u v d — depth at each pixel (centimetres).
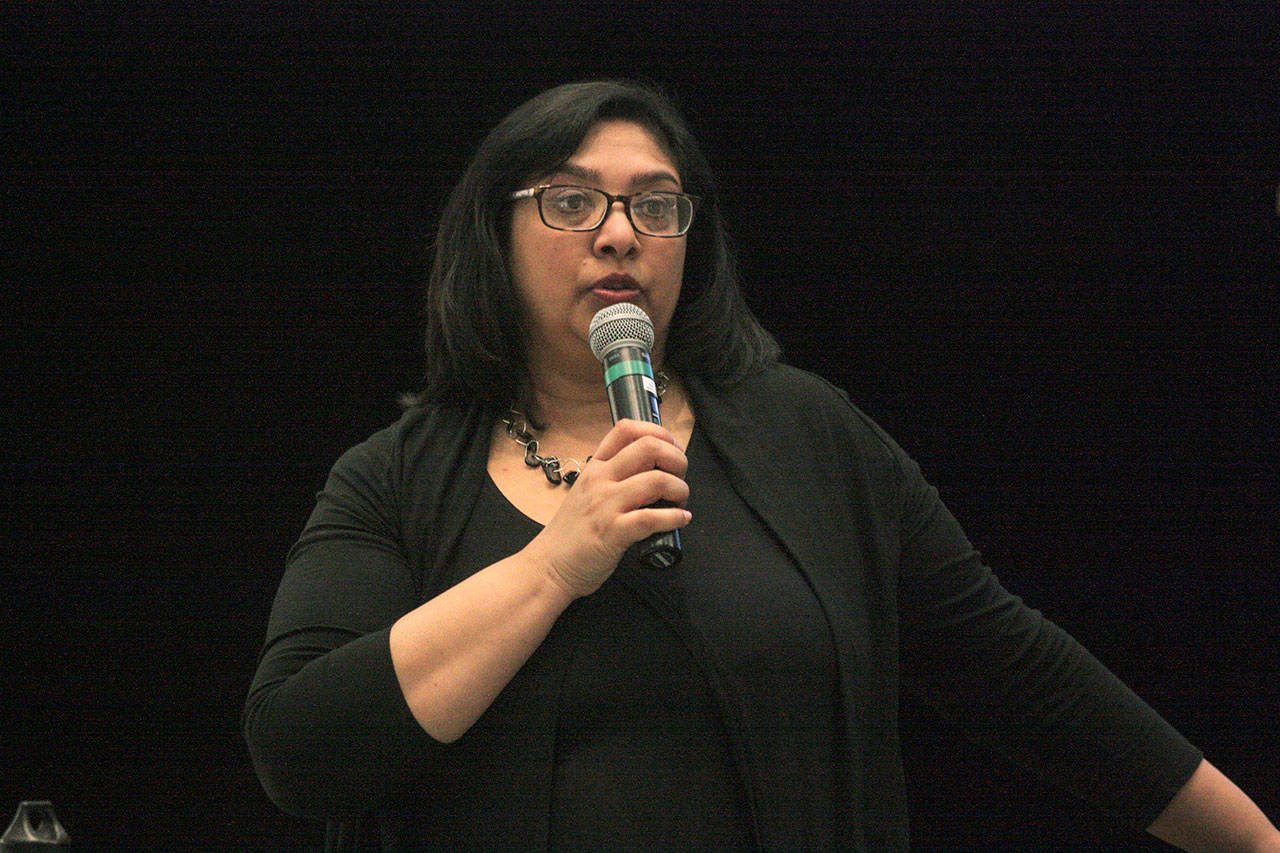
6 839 436
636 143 430
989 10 806
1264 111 795
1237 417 811
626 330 395
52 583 849
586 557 355
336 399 859
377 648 361
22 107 836
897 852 403
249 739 375
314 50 831
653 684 377
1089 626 812
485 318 430
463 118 839
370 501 417
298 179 852
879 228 838
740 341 454
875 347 840
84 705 843
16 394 852
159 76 835
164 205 853
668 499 357
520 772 371
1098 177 820
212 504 854
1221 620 804
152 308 855
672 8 822
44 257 852
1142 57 802
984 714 438
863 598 415
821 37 822
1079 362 827
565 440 429
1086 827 858
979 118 823
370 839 404
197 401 856
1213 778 418
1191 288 816
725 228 472
